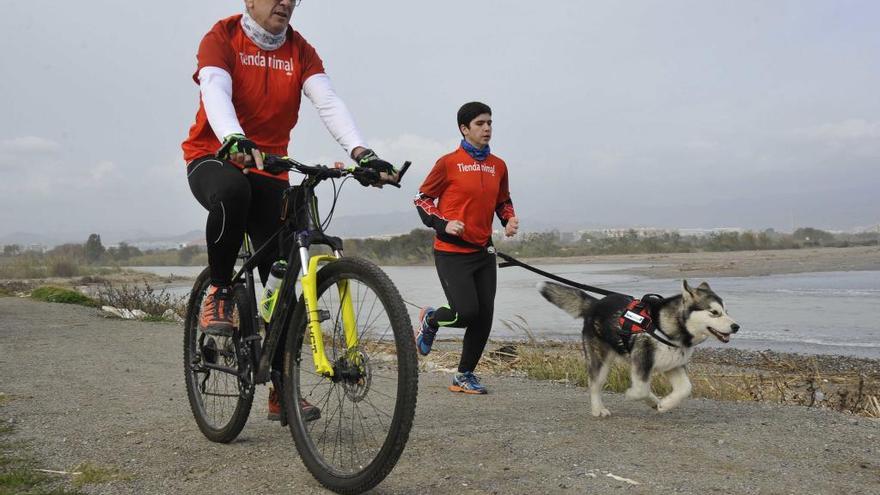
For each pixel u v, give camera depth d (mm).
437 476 3379
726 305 14562
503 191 5965
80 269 34375
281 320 3385
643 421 4602
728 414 4816
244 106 3740
